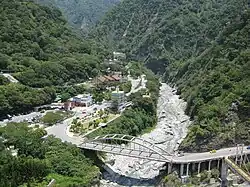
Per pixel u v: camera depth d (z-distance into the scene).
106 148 120.75
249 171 113.12
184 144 130.25
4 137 116.06
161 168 121.69
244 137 131.00
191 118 174.75
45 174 101.88
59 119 146.38
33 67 186.88
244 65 165.25
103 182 112.19
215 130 129.75
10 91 151.88
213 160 117.00
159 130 163.62
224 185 110.81
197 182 112.31
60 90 181.62
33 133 120.25
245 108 136.25
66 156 111.12
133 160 128.38
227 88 157.88
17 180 94.38
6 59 184.75
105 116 152.50
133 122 155.12
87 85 199.38
